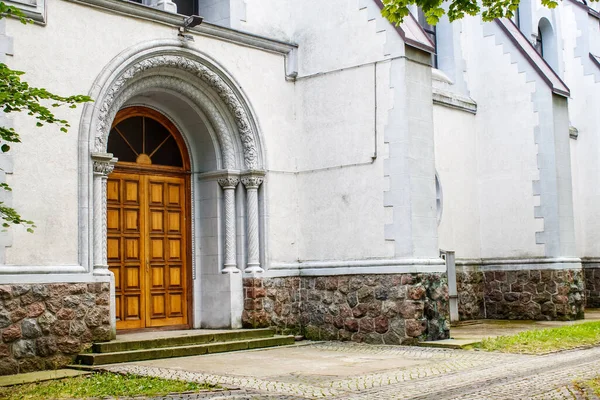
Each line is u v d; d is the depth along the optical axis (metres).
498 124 18.20
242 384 8.73
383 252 13.21
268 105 14.17
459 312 17.31
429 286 12.95
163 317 13.30
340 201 13.88
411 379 9.02
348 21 13.97
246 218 13.79
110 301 11.29
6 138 8.38
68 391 8.42
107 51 11.72
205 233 13.88
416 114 13.30
